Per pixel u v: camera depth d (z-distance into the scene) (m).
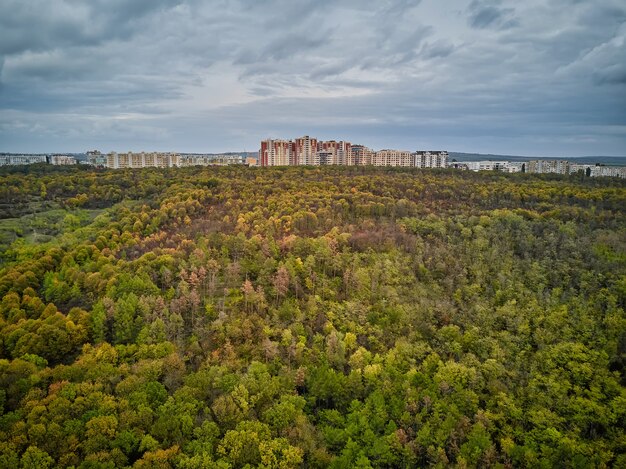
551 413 81.12
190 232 155.25
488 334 106.75
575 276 127.88
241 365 88.25
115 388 74.62
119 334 94.31
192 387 76.81
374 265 132.62
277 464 64.31
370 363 94.06
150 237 149.75
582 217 170.00
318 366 91.19
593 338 101.56
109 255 131.62
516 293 122.06
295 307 111.06
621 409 80.81
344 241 145.50
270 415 74.12
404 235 156.12
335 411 80.25
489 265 138.00
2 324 92.62
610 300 111.38
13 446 60.09
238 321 100.06
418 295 121.56
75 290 109.81
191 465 60.50
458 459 69.88
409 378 87.94
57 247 137.88
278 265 126.69
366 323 107.44
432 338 106.12
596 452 75.19
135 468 58.25
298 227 160.00
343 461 67.62
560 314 109.00
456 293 124.12
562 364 95.50
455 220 173.25
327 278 128.75
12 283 110.44
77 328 92.81
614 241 144.75
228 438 66.31
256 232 152.88
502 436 79.88
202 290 118.06
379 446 71.19
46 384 77.06
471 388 88.31
